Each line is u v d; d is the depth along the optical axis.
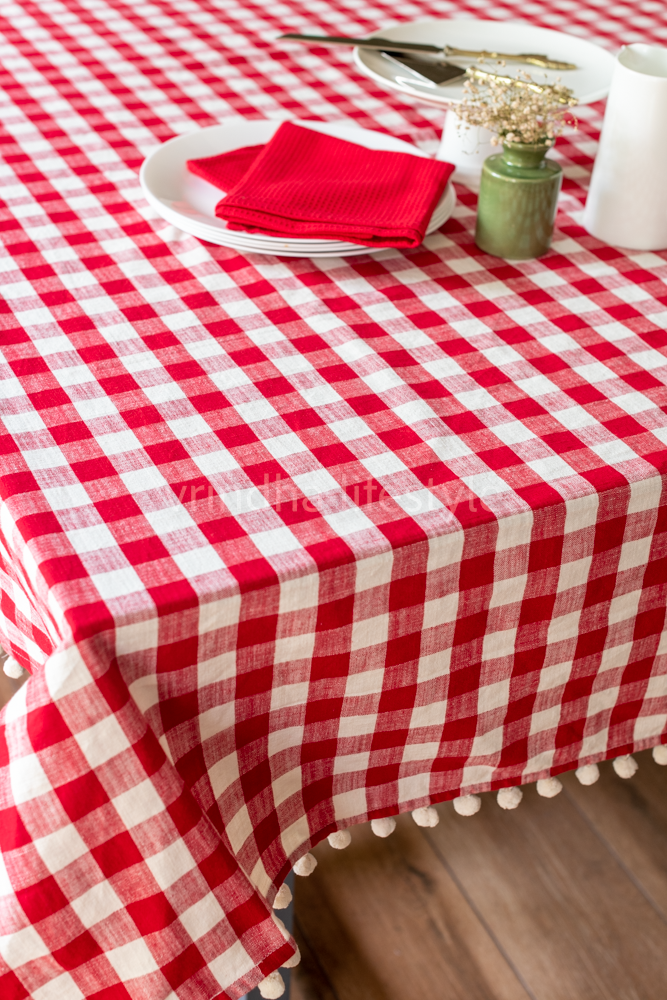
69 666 0.59
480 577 0.70
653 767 1.44
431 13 1.59
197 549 0.65
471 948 1.21
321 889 1.26
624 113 0.95
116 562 0.63
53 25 1.51
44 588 0.63
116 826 0.62
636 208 0.99
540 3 1.65
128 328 0.87
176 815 0.63
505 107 0.95
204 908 0.66
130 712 0.61
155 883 0.64
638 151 0.95
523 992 1.17
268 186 0.99
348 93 1.34
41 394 0.78
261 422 0.76
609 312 0.91
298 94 1.33
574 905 1.26
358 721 0.75
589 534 0.72
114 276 0.94
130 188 1.09
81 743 0.60
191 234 1.00
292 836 0.79
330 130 1.17
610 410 0.79
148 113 1.25
